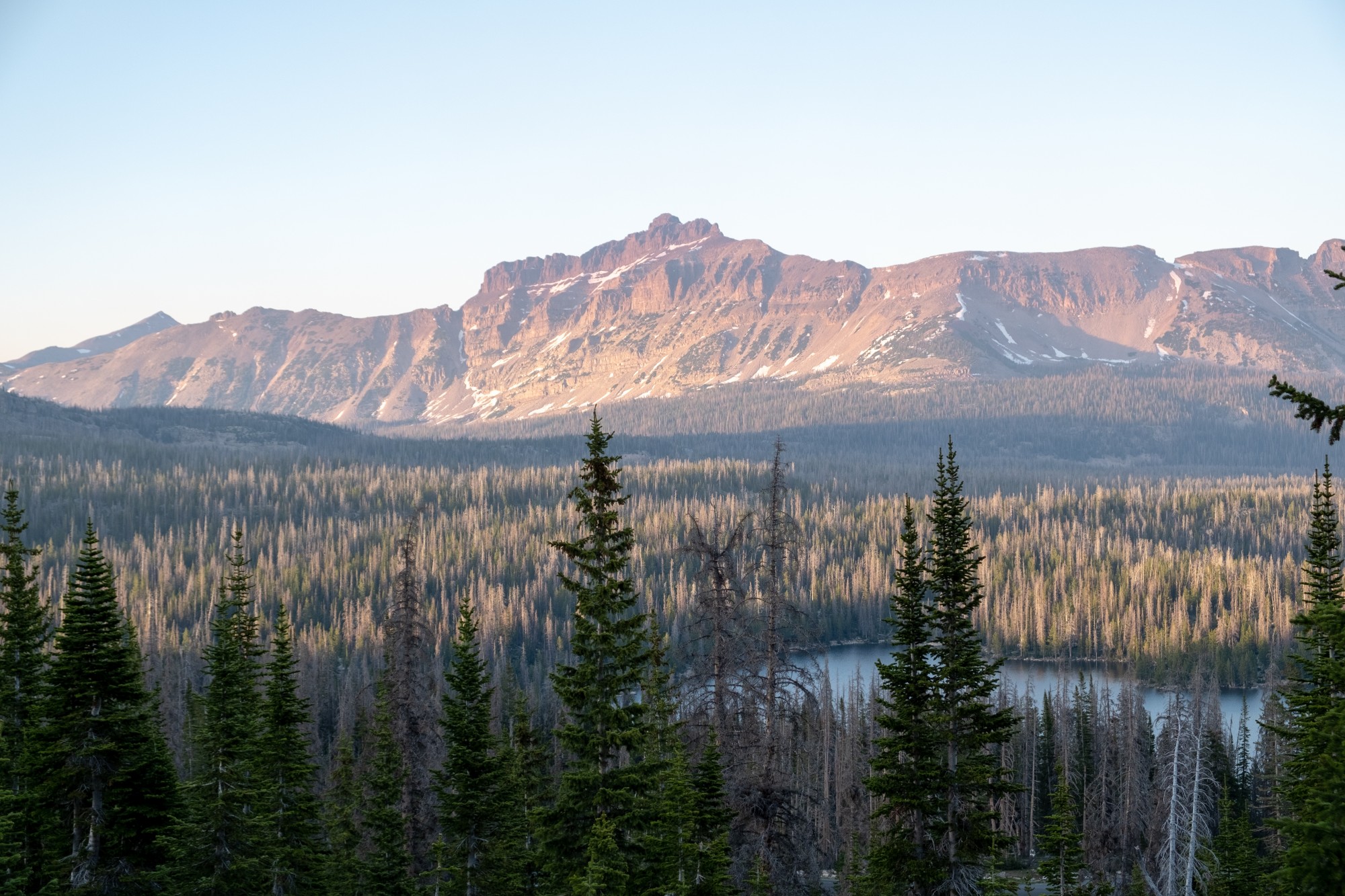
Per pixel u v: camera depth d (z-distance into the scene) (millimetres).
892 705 39750
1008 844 38281
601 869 36625
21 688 47469
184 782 47812
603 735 38562
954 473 40062
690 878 41500
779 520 41656
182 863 45562
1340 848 22578
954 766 39062
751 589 41625
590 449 38312
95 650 43719
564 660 174250
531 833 53281
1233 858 57812
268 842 48656
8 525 49312
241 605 55969
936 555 39688
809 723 41500
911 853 39062
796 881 41000
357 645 167875
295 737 53312
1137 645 184000
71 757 42781
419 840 54531
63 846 44219
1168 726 64062
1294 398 20578
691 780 43625
